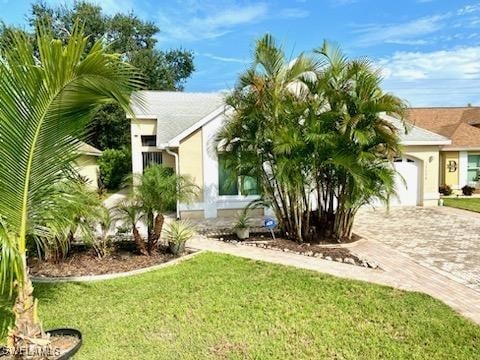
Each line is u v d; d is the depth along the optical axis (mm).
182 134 14164
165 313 5898
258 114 9828
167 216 14961
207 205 14438
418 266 8375
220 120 14195
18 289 4164
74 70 3658
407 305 6082
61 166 4422
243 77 9984
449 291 6785
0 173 3836
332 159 9422
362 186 9352
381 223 13758
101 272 8062
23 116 3760
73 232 8594
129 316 5805
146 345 4926
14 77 3588
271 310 5969
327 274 7695
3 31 3697
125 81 3928
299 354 4695
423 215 15375
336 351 4758
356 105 9750
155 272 7961
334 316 5734
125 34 35031
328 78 9961
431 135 18047
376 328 5340
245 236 10953
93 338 5094
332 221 11008
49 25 3791
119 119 29453
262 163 10430
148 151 18859
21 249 4129
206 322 5582
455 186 22531
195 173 14352
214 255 9180
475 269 8133
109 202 14812
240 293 6688
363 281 7266
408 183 17797
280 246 10164
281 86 10047
